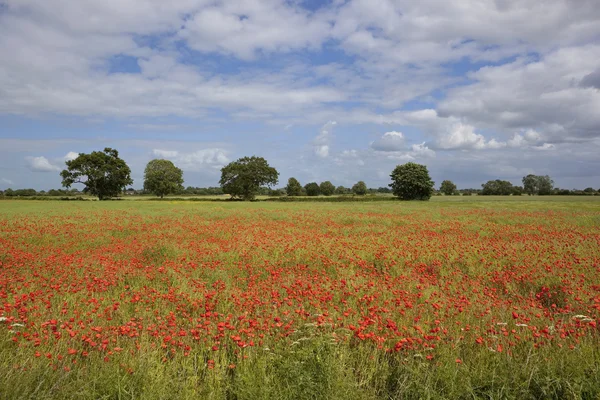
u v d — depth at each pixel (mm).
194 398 4133
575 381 4199
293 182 120688
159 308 7117
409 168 87500
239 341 5094
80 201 71750
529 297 7906
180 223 23984
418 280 9211
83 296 7762
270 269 10508
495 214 32906
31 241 16875
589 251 12898
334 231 19938
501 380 4344
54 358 4656
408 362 4742
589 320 5676
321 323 5512
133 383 4152
